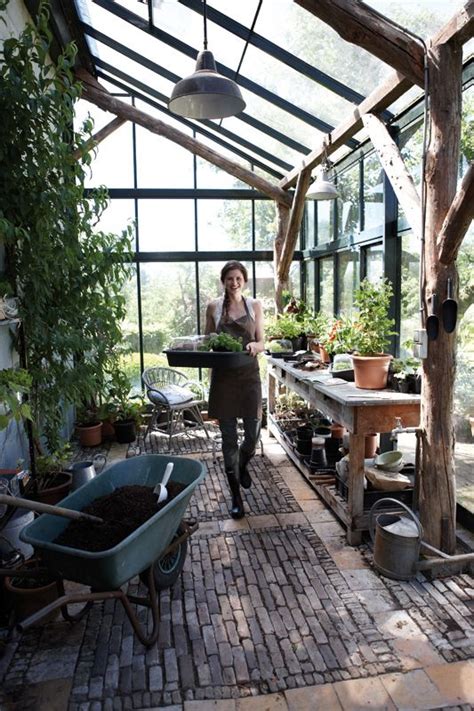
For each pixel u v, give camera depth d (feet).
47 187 9.21
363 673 5.86
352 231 14.39
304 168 14.92
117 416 16.21
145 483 8.00
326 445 11.74
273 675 5.85
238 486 10.31
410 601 7.26
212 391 10.32
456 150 7.55
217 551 8.84
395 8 7.87
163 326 18.60
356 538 8.95
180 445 15.66
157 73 14.49
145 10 11.27
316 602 7.27
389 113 11.36
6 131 8.50
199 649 6.31
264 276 19.01
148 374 16.93
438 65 7.38
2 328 9.60
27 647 6.40
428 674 5.84
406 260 11.71
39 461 10.48
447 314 7.63
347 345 10.80
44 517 6.35
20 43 8.50
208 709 5.41
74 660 6.15
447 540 8.11
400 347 12.10
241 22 10.34
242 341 10.36
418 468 8.73
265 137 15.28
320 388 9.67
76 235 10.47
